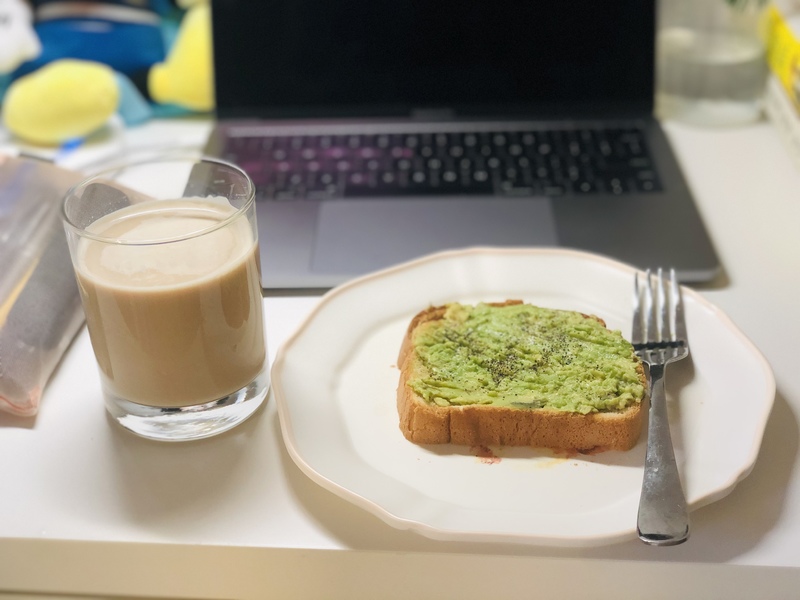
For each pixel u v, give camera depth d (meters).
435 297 0.60
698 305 0.57
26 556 0.45
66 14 1.01
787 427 0.50
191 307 0.45
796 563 0.41
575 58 0.90
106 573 0.45
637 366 0.50
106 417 0.53
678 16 0.97
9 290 0.57
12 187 0.66
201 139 0.96
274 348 0.59
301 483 0.47
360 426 0.50
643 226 0.71
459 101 0.92
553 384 0.49
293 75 0.92
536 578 0.43
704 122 0.93
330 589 0.45
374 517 0.45
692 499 0.42
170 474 0.48
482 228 0.72
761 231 0.72
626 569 0.42
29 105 0.91
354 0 0.89
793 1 0.92
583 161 0.82
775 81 0.90
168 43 1.05
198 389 0.48
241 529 0.44
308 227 0.73
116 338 0.46
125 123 1.01
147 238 0.48
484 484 0.45
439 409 0.47
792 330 0.59
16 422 0.52
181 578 0.45
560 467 0.47
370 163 0.83
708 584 0.42
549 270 0.62
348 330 0.57
